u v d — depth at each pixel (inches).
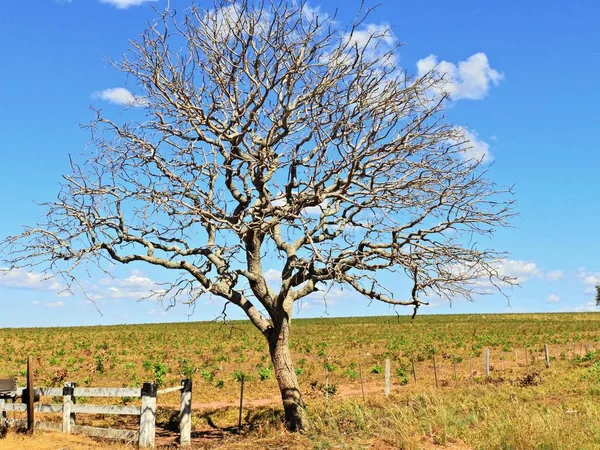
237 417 786.2
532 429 467.8
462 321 3762.3
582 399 712.4
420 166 557.9
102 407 565.9
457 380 1124.5
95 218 575.2
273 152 573.0
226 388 1133.7
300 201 553.3
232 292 608.7
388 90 539.2
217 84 568.7
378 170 551.5
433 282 537.3
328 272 528.7
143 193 559.8
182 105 561.0
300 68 541.6
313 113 547.5
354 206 590.6
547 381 930.1
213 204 557.6
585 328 2866.6
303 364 1556.3
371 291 558.9
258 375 1346.0
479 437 479.8
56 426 587.2
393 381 1207.6
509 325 3243.1
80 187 575.8
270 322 649.0
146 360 1621.6
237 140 566.9
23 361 1632.6
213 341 2261.3
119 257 581.6
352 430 531.8
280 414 770.8
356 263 546.6
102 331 3051.2
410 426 499.8
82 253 549.6
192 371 1305.4
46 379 1263.5
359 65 531.8
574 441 452.1
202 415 807.7
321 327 3270.2
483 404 669.3
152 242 600.4
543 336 2411.4
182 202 535.2
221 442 568.4
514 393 768.9
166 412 824.9
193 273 593.9
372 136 540.4
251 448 497.0
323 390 966.4
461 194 567.8
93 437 568.4
